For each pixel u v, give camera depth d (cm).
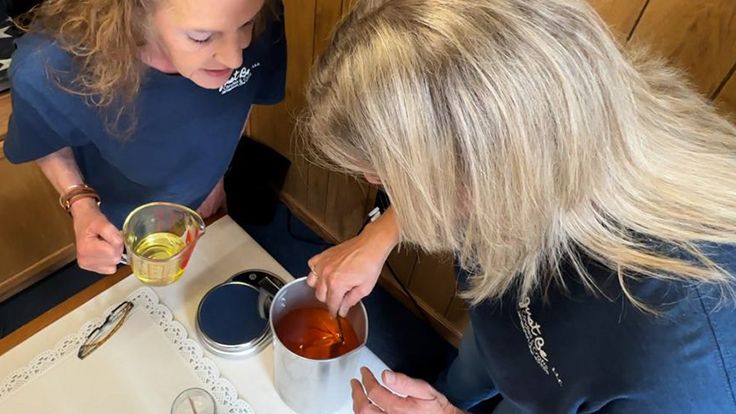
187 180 94
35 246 141
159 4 58
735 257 44
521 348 60
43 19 67
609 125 40
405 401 63
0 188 122
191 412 71
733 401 41
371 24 39
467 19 36
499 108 36
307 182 164
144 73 73
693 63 74
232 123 90
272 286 83
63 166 85
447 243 45
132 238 72
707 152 48
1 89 109
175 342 79
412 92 37
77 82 70
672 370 42
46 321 79
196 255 89
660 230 44
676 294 43
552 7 37
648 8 74
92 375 75
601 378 47
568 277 50
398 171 40
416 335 153
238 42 63
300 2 120
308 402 71
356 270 71
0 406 71
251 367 77
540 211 41
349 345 70
